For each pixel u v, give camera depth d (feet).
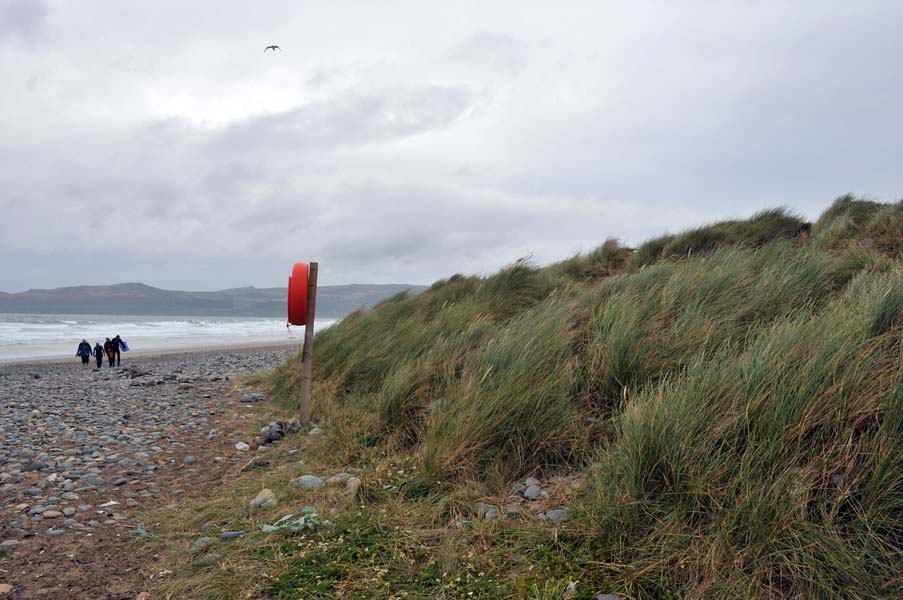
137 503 14.65
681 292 19.70
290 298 20.90
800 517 8.27
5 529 12.90
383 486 13.09
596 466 11.24
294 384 28.09
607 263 41.52
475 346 20.83
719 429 10.17
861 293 15.96
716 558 8.17
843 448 9.15
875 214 37.47
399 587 8.87
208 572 10.05
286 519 11.89
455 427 13.88
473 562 9.38
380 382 23.13
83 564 10.98
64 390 42.50
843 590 7.43
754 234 40.09
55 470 17.89
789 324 13.46
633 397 13.26
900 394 9.29
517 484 12.41
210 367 59.98
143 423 24.98
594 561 8.84
